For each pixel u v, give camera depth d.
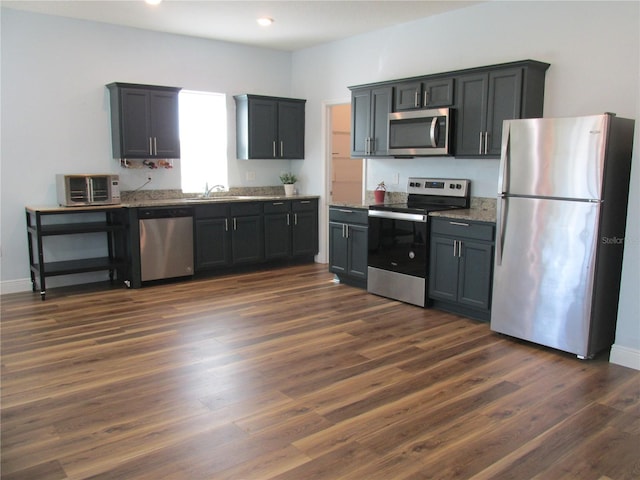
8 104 4.86
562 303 3.41
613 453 2.29
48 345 3.58
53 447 2.31
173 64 5.80
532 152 3.45
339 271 5.43
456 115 4.50
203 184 6.23
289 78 6.82
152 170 5.76
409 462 2.21
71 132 5.22
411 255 4.59
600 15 3.83
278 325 4.06
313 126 6.55
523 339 3.68
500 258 3.72
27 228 5.02
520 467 2.18
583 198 3.24
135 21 5.23
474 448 2.32
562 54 4.07
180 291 5.11
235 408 2.69
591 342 3.34
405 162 5.39
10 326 3.98
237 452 2.28
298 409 2.68
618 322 3.30
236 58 6.28
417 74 5.23
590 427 2.51
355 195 7.64
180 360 3.33
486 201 4.67
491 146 4.26
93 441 2.36
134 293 5.01
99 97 5.35
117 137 5.29
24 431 2.45
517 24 4.35
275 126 6.38
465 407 2.71
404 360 3.36
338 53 6.08
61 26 5.06
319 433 2.45
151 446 2.32
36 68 4.97
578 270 3.31
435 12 4.89
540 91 4.14
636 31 3.66
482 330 3.97
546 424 2.54
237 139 6.40
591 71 3.91
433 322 4.17
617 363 3.30
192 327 3.99
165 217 5.27
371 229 4.95
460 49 4.81
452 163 4.93
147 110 5.36
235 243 5.84
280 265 6.42
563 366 3.27
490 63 4.58
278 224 6.18
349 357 3.41
